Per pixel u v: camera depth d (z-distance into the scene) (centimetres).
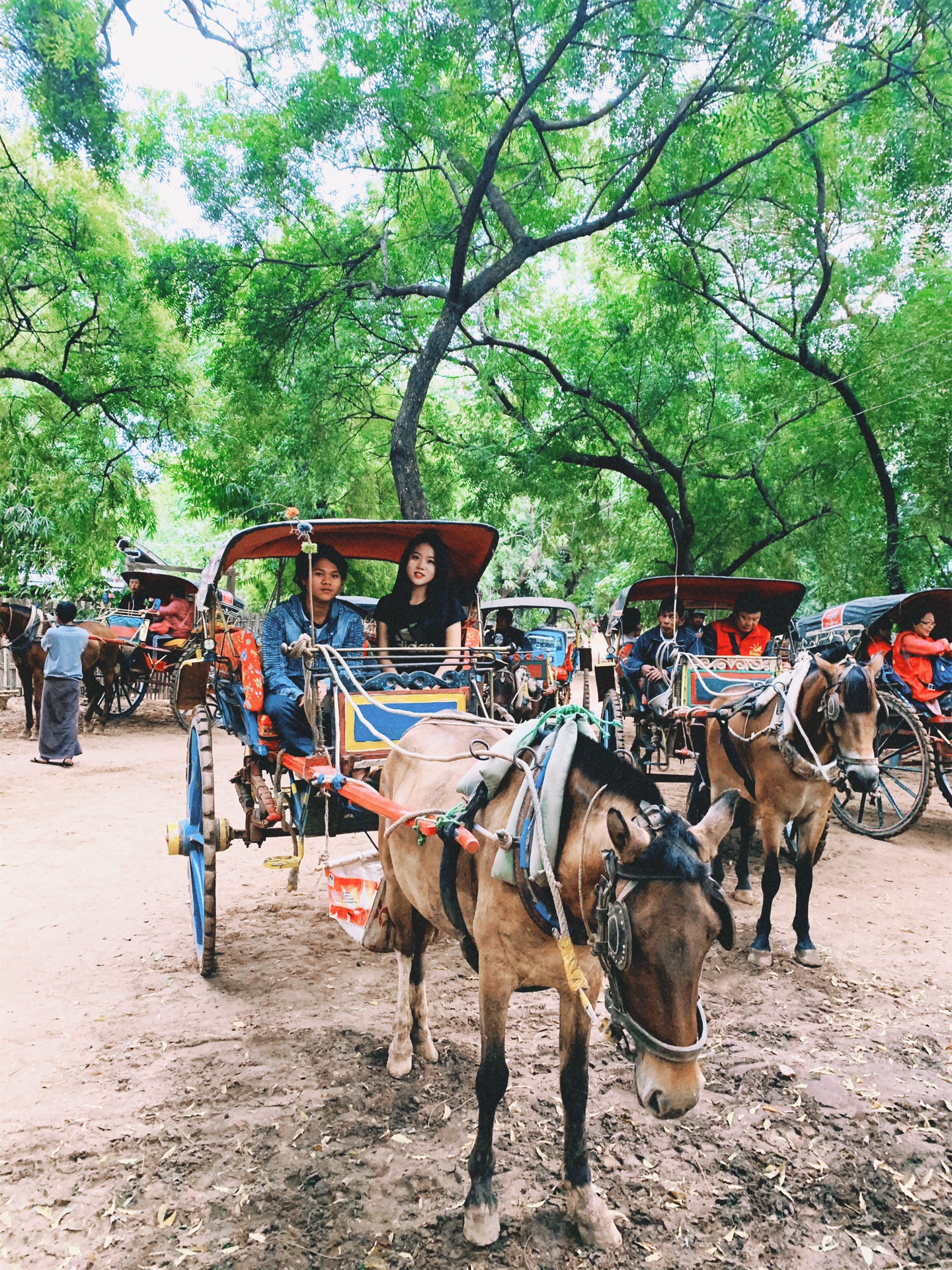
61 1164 323
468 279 1714
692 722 744
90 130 1274
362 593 1830
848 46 1184
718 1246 292
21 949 529
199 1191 310
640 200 1403
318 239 1445
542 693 998
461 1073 393
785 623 945
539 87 1263
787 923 617
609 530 2009
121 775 1091
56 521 1789
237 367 1573
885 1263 287
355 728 458
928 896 683
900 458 1733
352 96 1253
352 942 554
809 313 1559
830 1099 379
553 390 1777
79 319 1783
